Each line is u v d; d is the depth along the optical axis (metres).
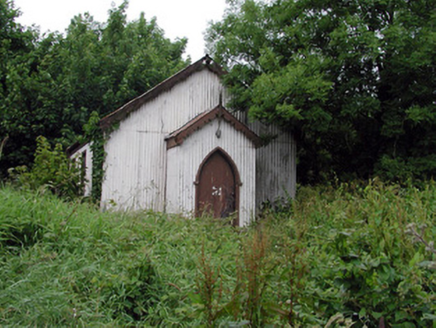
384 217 5.49
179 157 13.59
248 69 15.16
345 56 13.20
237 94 15.35
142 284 5.23
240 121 14.77
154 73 24.48
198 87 15.53
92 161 14.62
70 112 23.02
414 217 7.01
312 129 14.52
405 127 14.83
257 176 16.36
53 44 26.05
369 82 14.87
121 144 14.45
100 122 14.11
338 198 10.32
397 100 14.49
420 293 3.55
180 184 13.56
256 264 3.80
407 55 13.05
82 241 6.20
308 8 14.62
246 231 9.99
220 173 14.20
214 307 3.70
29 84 22.08
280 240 6.50
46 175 12.42
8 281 4.74
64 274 5.24
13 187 8.98
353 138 15.51
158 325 4.79
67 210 7.29
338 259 4.25
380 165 14.52
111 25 26.94
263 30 15.23
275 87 13.15
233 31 15.84
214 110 13.90
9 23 25.22
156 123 14.87
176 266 6.16
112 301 4.96
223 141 14.12
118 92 23.44
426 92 13.77
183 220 8.98
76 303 4.55
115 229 6.99
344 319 3.48
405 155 14.78
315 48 14.48
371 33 12.88
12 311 4.29
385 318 3.63
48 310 4.29
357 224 5.41
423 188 12.66
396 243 4.23
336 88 14.66
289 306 3.88
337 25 14.07
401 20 13.10
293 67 13.08
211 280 3.74
